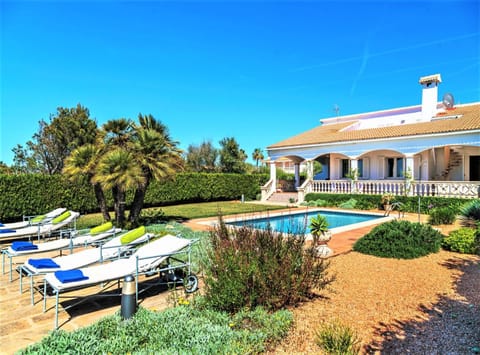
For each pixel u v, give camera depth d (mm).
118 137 13062
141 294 5652
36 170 28156
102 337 3789
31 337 4086
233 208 22297
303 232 6008
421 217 16172
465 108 25156
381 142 21562
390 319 4520
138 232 7090
